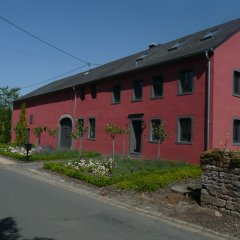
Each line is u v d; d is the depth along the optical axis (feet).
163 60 72.84
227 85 66.33
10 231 24.29
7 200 34.32
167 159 69.62
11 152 85.61
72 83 108.47
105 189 43.45
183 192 39.29
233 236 26.71
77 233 24.67
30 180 49.85
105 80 90.63
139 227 27.71
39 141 122.11
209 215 31.71
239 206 30.91
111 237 24.26
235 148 66.74
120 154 82.79
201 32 84.23
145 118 77.10
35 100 129.29
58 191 41.88
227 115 65.87
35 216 28.73
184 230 27.94
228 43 67.05
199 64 66.03
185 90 69.31
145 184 41.60
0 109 154.10
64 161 68.64
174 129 69.97
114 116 86.74
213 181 33.32
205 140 63.77
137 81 81.05
